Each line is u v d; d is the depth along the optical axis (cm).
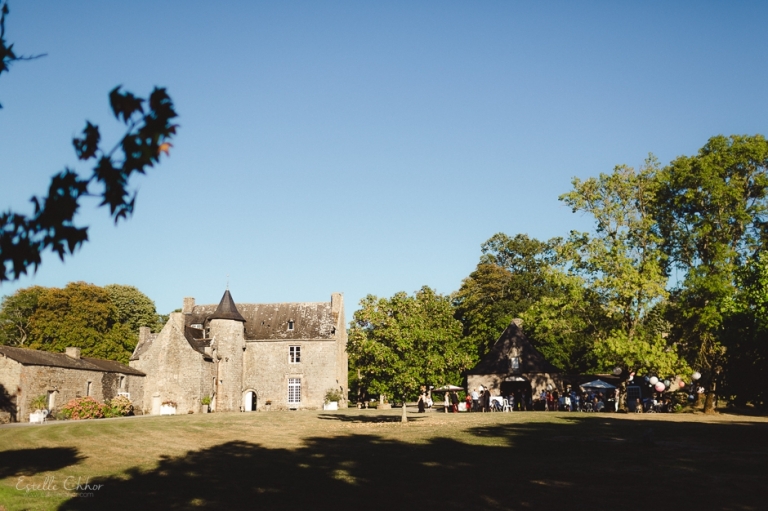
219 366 5516
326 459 1850
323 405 5691
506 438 2316
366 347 3142
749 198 4112
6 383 3697
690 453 1850
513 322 5016
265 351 5844
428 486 1414
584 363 5591
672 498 1247
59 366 4050
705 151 4222
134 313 7269
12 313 6212
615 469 1593
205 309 6181
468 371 4950
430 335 3144
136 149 453
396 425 3019
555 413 3759
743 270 2284
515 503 1231
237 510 1208
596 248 4147
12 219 466
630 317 4056
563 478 1482
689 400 4591
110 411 4231
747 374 2064
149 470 1669
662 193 4275
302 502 1270
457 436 2416
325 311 6053
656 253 4100
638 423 2906
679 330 4094
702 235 3991
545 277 4303
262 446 2198
